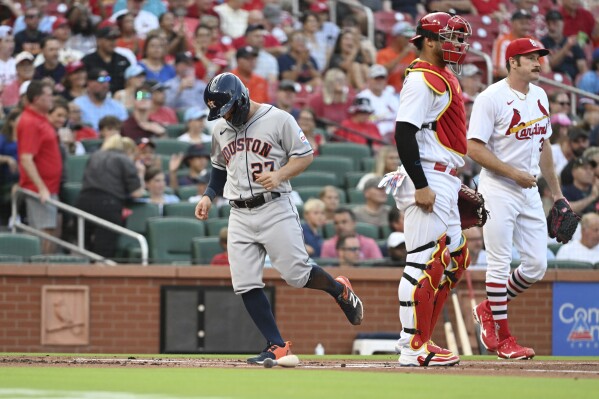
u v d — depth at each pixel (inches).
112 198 1594.5
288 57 2160.4
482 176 1087.0
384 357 1186.6
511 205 1071.0
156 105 1961.1
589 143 1865.2
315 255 1592.0
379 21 2342.5
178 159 1774.1
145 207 1631.4
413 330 888.9
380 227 1688.0
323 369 862.5
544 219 1099.3
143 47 2050.9
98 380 721.0
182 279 1501.0
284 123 903.1
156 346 1493.6
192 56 2070.6
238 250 916.6
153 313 1494.8
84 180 1601.9
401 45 2266.2
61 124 1691.7
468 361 1058.7
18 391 635.5
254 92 2028.8
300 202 1755.7
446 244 905.5
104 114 1893.5
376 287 1520.7
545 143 1128.8
